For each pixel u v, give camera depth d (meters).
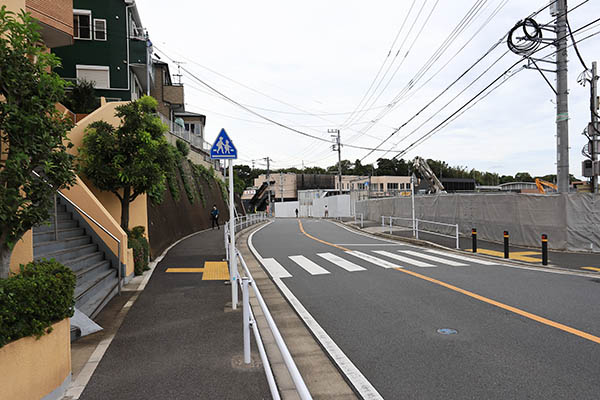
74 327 5.31
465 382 3.92
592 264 10.72
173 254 13.69
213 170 35.47
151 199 14.41
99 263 8.02
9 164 3.39
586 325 5.56
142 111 10.38
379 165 87.81
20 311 3.16
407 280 8.87
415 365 4.36
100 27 23.61
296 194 78.75
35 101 3.65
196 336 5.37
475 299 7.10
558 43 13.48
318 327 5.74
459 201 18.27
